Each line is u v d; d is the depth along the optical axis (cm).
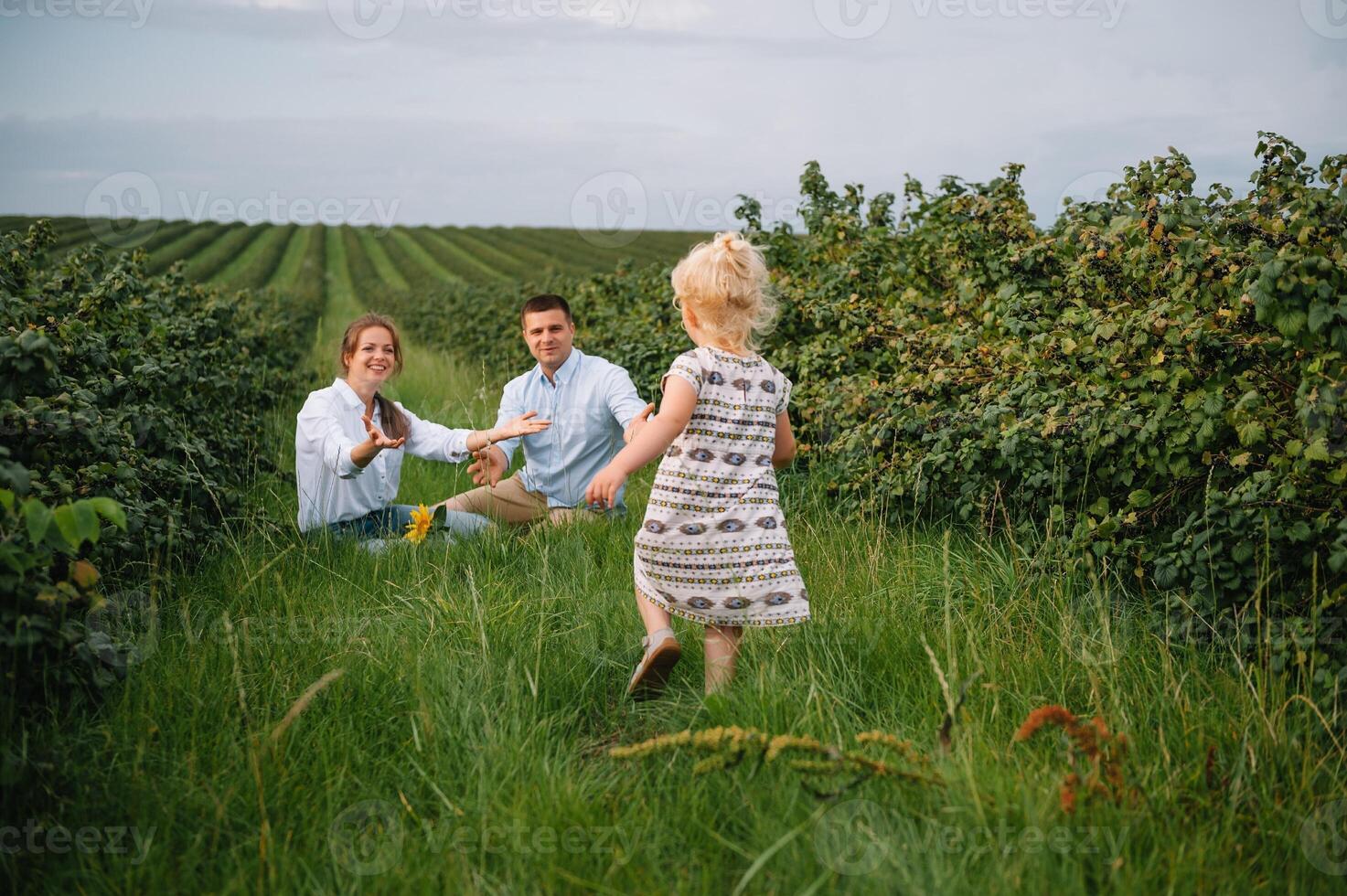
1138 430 329
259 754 226
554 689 279
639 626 319
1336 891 186
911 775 205
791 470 502
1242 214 348
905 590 335
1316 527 266
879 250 600
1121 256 391
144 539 333
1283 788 216
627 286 977
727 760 210
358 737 250
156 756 233
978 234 520
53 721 232
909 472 405
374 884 190
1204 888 185
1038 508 367
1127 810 201
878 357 516
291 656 288
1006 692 259
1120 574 328
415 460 609
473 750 240
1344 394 260
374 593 352
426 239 7244
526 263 5344
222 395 550
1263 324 309
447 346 1686
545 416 464
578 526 423
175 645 288
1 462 223
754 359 284
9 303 379
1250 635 271
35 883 187
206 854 202
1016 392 383
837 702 259
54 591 232
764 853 182
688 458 271
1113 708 243
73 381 351
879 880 183
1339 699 240
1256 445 308
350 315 2872
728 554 268
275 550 385
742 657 287
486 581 356
